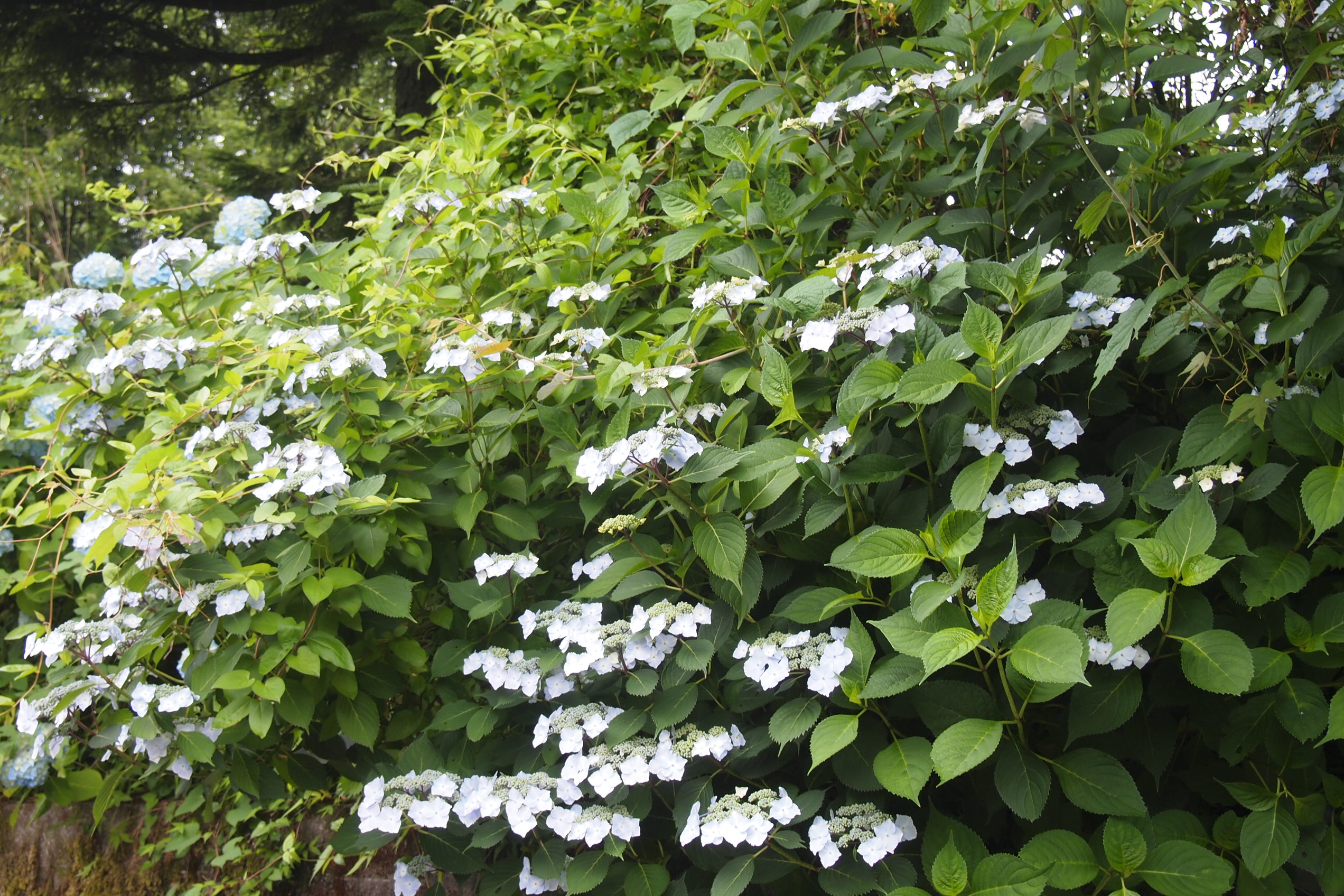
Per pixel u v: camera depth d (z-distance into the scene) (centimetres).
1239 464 191
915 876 173
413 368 268
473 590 236
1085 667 173
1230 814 175
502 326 256
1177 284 178
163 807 341
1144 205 220
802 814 177
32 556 300
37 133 805
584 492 245
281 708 220
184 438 257
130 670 238
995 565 184
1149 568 166
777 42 267
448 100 393
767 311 226
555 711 216
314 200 297
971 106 219
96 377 264
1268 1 281
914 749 170
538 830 217
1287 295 183
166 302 292
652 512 229
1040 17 232
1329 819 175
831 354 215
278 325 269
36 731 238
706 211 254
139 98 757
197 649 225
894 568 173
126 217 328
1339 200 174
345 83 739
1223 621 183
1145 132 210
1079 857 163
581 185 332
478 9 424
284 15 721
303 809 317
